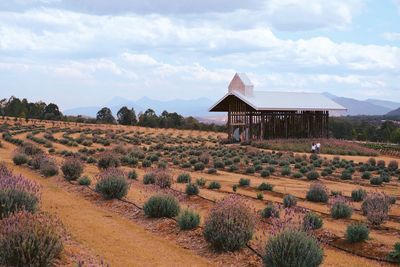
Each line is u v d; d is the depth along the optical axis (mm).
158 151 53094
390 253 12062
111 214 16234
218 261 11242
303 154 53281
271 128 70000
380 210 16531
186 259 11297
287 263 9617
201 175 31953
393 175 36875
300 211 17781
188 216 13828
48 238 9148
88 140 64750
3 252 8555
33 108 126000
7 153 41625
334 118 142375
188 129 109562
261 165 38156
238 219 11891
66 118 116625
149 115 117938
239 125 68875
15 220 9195
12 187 12906
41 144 56531
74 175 23906
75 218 14875
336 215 17203
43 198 17906
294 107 68688
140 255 11336
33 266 8578
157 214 15406
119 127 100438
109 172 20016
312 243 9906
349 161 46812
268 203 19859
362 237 13219
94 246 11641
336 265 11250
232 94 67812
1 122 93375
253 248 11766
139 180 26156
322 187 21828
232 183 27703
